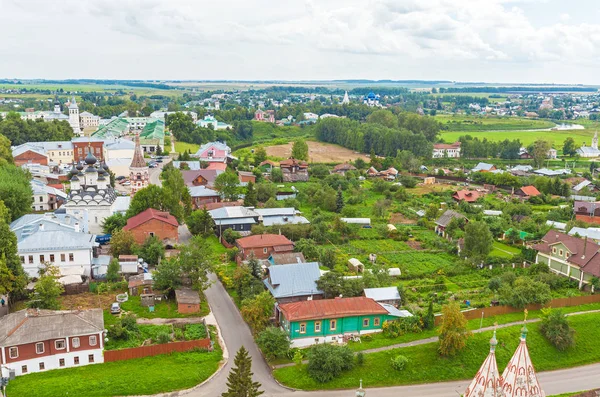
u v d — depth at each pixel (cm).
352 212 15938
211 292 10200
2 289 8619
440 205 17812
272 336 7800
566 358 8350
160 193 13688
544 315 8975
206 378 7338
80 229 11675
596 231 12788
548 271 11188
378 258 12244
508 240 13688
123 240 11475
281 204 16650
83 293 9856
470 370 7838
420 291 10331
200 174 19238
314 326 8262
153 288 9750
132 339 8150
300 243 12038
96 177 13462
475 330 8662
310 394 7188
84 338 7525
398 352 8006
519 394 4675
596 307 9594
